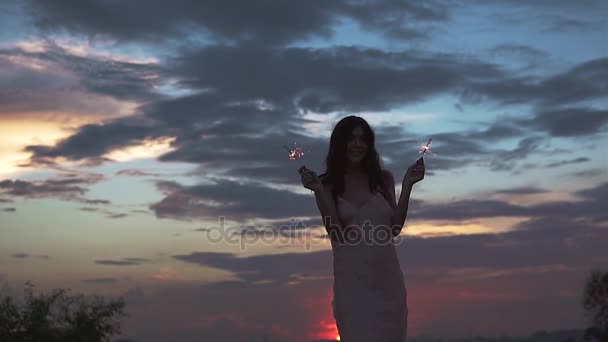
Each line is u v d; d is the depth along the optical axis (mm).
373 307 5082
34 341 15383
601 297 18188
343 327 5137
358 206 5266
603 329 17797
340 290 5176
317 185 5180
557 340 18453
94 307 16156
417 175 5324
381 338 5051
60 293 16094
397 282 5191
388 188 5453
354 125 5336
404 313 5199
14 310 15562
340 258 5207
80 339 15742
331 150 5379
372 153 5395
